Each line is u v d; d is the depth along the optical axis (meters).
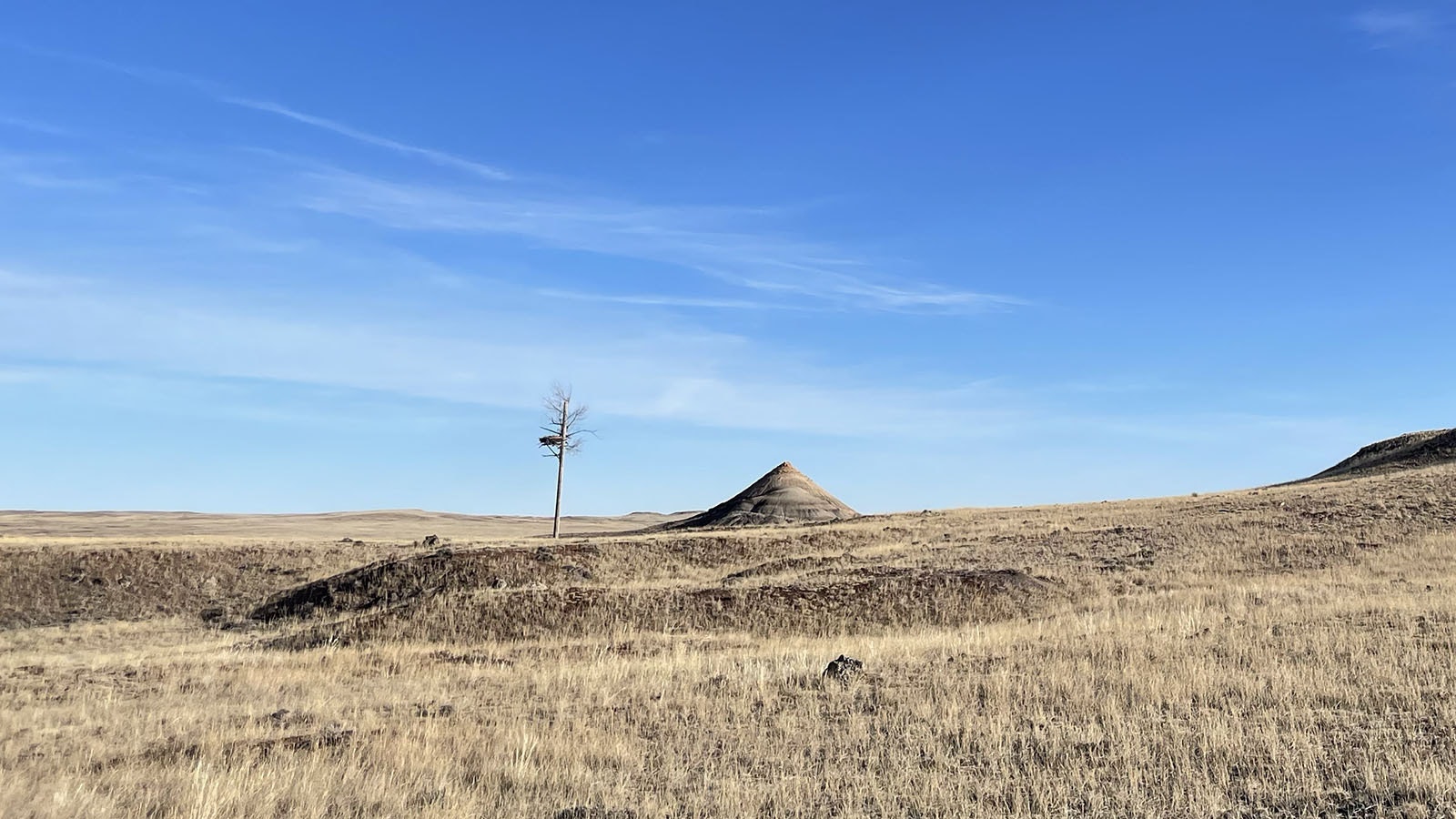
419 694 17.33
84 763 12.16
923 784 9.52
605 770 10.74
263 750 12.28
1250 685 12.48
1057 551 39.09
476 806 9.57
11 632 35.69
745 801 9.30
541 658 22.38
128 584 42.22
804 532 51.38
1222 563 34.41
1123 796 8.71
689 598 30.25
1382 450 76.00
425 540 50.91
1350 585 25.75
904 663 16.95
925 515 61.41
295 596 39.84
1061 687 13.47
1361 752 9.48
